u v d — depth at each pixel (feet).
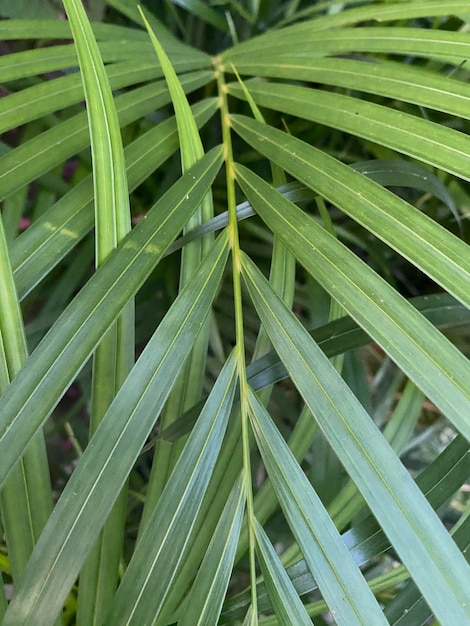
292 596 0.92
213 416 0.98
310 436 1.29
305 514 0.91
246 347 2.07
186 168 1.20
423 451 1.91
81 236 1.15
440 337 0.89
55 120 1.76
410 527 0.83
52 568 0.84
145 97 1.38
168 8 1.93
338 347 1.21
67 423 1.93
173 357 0.95
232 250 1.10
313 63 1.33
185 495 0.93
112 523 1.09
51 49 1.35
